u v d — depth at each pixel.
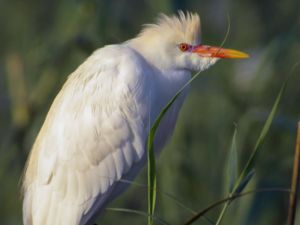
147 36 9.41
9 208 12.52
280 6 14.59
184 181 11.80
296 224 10.86
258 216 11.13
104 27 12.19
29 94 12.76
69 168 9.07
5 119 13.48
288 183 11.80
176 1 12.30
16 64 12.55
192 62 9.38
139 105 9.06
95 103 9.10
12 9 14.84
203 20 14.38
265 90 12.78
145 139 9.19
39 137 9.27
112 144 9.08
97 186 9.10
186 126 12.21
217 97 12.56
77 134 9.09
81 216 9.09
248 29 14.70
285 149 12.15
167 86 9.37
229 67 13.16
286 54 13.14
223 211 7.58
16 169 12.38
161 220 7.32
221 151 12.17
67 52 12.38
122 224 12.32
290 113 13.07
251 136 11.97
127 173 9.24
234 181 7.57
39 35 14.03
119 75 9.09
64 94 9.28
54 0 14.70
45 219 9.09
